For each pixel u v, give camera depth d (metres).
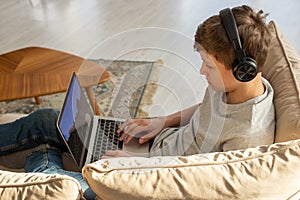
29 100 2.32
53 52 1.97
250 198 0.81
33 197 0.79
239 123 1.05
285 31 2.79
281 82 1.21
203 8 3.17
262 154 0.87
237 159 0.86
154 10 3.20
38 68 1.87
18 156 1.44
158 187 0.79
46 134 1.44
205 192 0.79
